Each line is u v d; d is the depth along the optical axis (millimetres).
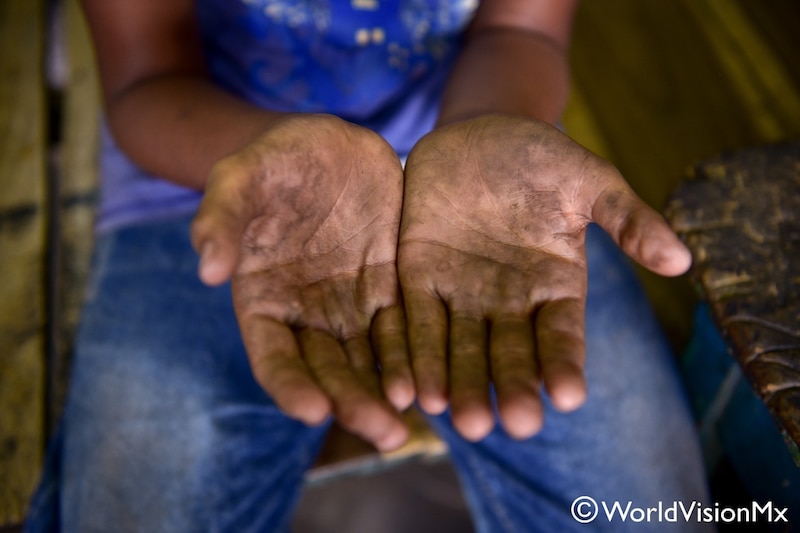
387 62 579
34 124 744
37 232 656
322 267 407
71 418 500
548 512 504
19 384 580
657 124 938
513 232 407
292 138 384
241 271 388
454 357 385
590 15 1089
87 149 704
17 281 627
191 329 513
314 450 544
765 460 520
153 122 519
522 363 374
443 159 424
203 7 573
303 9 567
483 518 543
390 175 423
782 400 429
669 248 354
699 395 591
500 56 553
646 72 1001
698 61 1015
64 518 479
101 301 526
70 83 770
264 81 573
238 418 495
